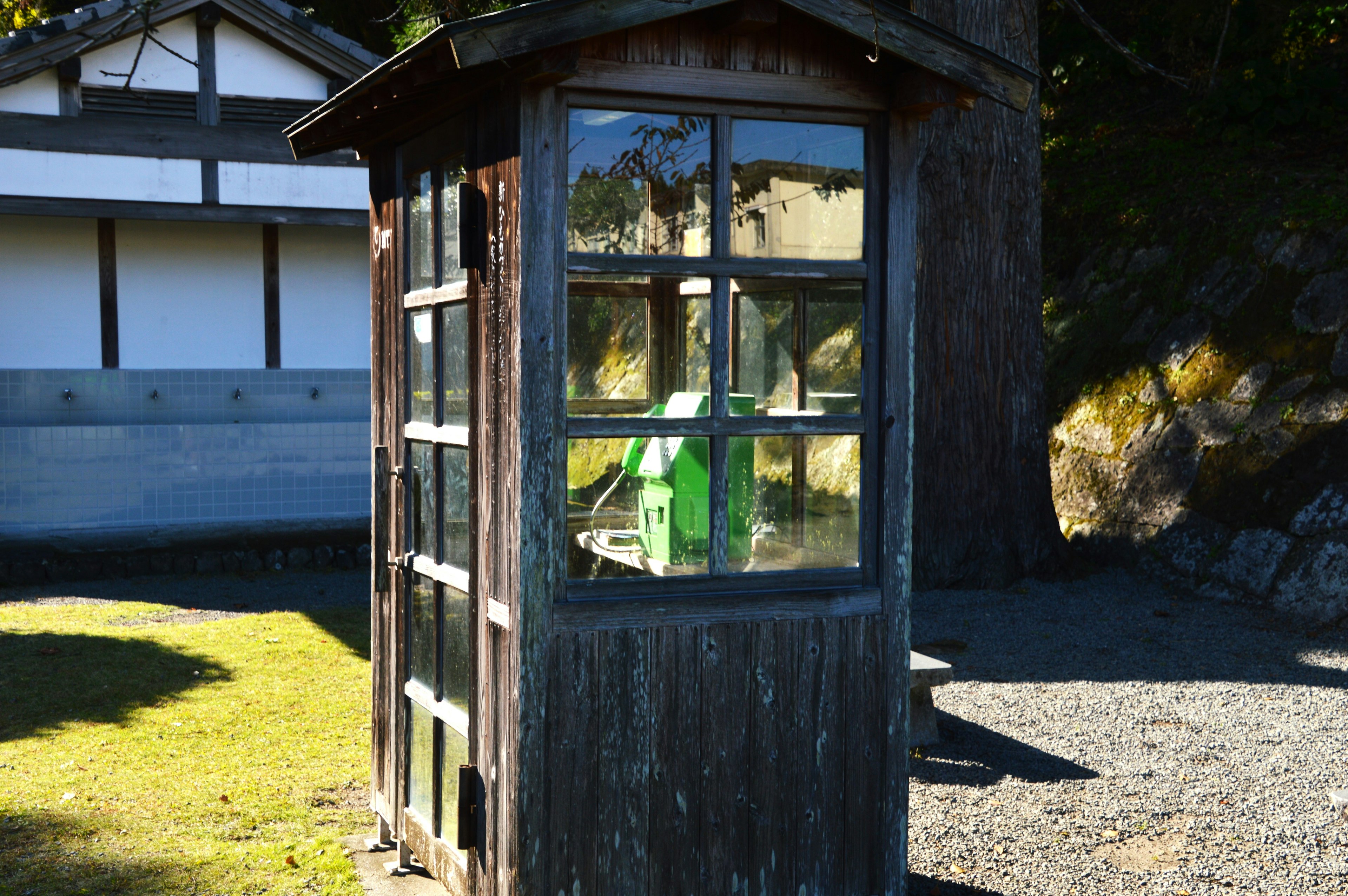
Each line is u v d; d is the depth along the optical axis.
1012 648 7.85
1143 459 10.42
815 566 3.40
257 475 11.68
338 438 12.01
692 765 3.22
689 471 3.24
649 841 3.19
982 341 9.62
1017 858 4.29
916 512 9.66
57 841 4.28
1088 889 4.00
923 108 3.30
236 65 11.55
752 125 3.24
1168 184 12.52
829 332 3.38
